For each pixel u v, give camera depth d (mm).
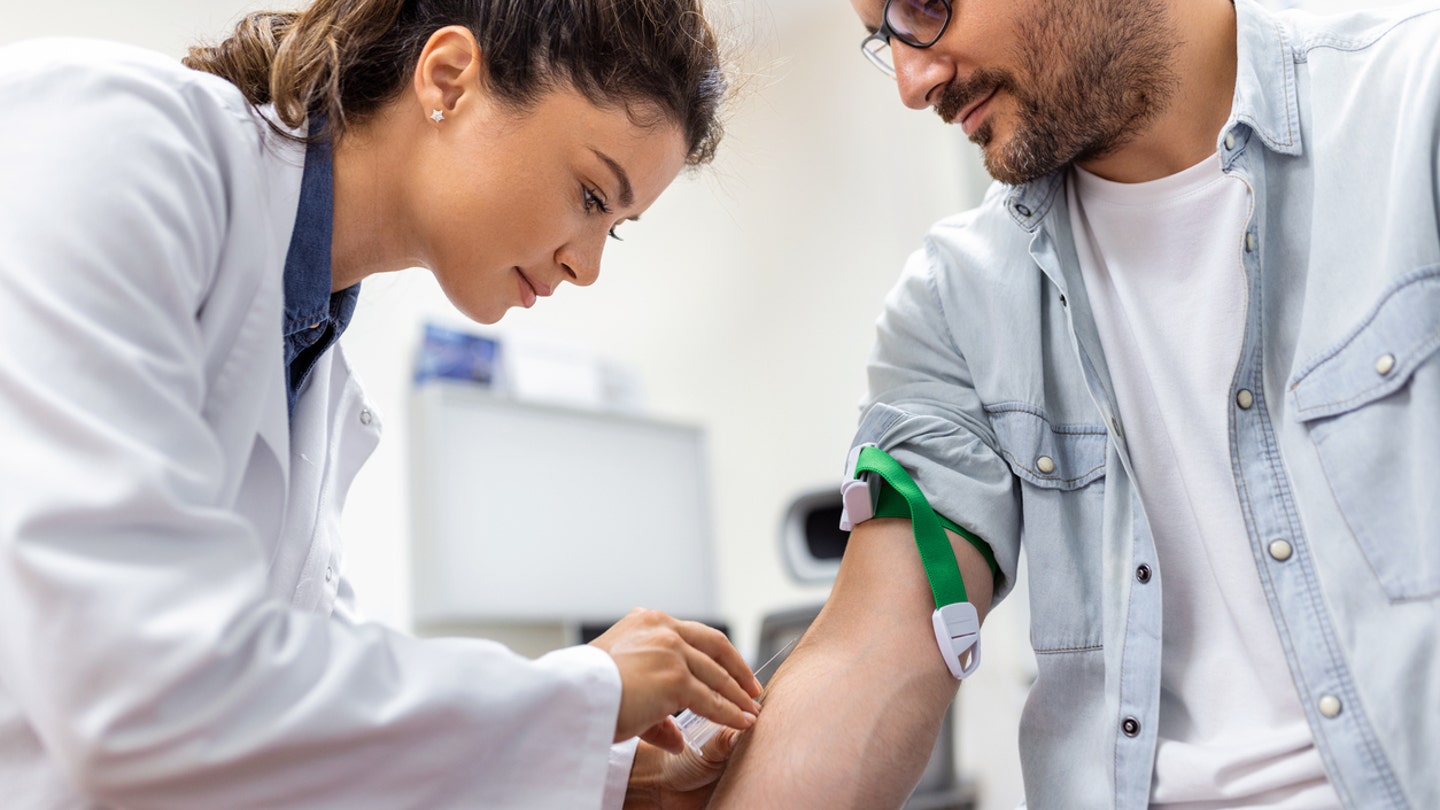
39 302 755
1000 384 1250
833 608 1219
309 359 1126
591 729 896
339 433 1229
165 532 757
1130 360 1214
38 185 793
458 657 853
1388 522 1000
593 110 1037
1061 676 1184
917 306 1333
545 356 4250
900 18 1221
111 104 842
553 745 878
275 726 752
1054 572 1190
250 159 940
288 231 986
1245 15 1168
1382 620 989
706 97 1143
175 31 4043
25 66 856
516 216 1043
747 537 4984
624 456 4164
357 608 1339
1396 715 965
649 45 1062
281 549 1079
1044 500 1207
